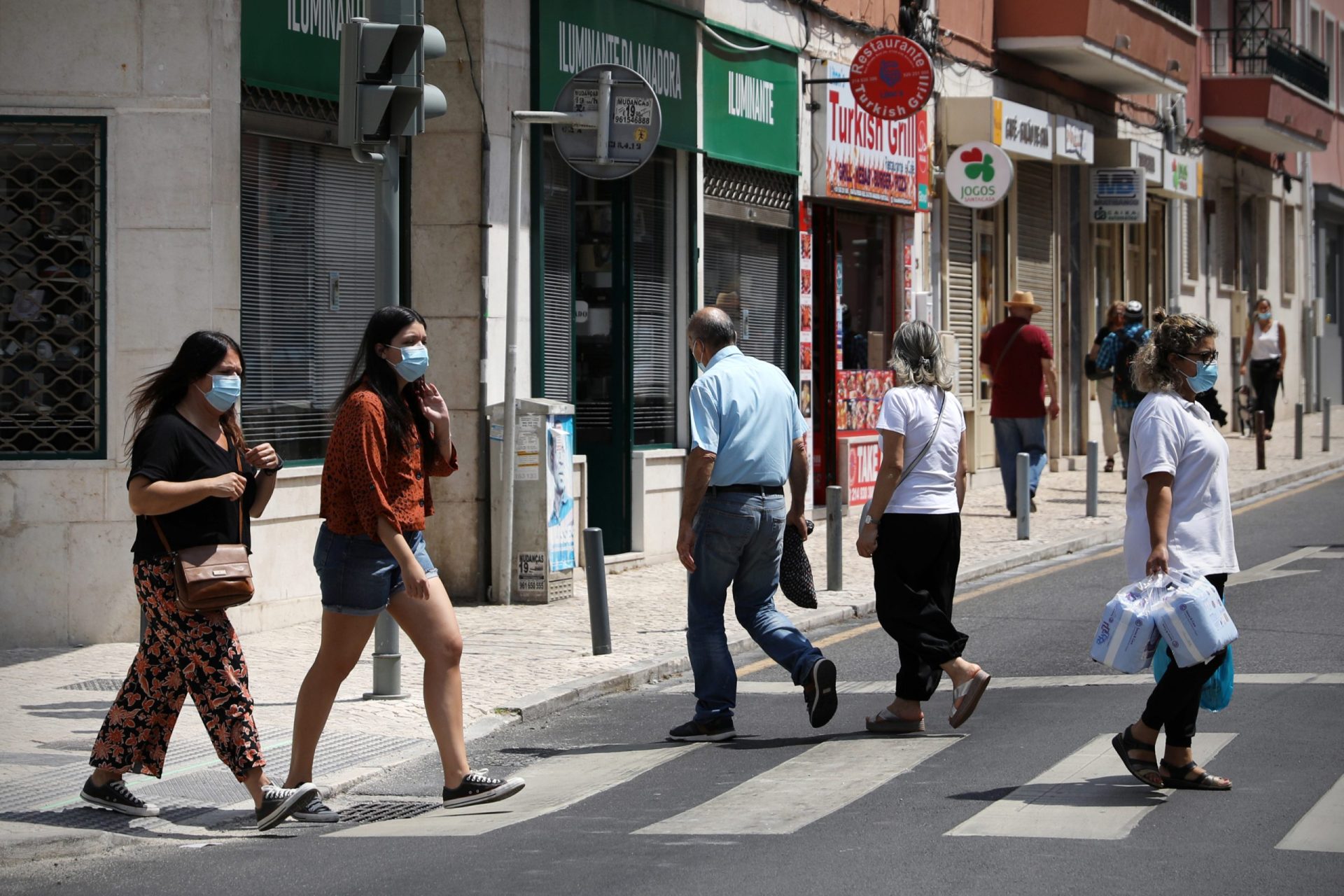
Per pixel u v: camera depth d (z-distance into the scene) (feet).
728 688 58.75
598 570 73.31
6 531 74.69
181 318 75.41
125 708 48.60
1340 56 280.51
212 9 75.56
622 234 103.40
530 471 88.33
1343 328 294.87
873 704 64.39
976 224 154.81
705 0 110.93
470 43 89.51
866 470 133.80
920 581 57.88
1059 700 62.59
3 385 75.31
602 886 40.32
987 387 157.38
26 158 75.46
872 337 137.49
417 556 49.52
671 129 106.63
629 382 103.81
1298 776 49.67
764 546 58.85
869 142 131.85
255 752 47.96
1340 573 95.20
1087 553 110.93
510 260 88.02
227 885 42.22
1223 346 229.86
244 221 78.59
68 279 75.56
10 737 57.82
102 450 75.31
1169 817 45.42
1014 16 156.56
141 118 75.25
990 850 42.45
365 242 87.40
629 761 55.93
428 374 90.22
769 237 121.70
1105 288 190.39
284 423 81.41
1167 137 204.13
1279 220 254.88
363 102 61.26
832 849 43.06
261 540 79.30
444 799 50.03
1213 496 48.88
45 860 45.24
